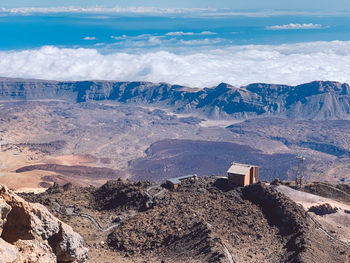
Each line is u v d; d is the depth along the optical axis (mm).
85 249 62906
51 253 54625
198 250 114062
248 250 117562
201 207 144375
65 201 156500
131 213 147750
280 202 144625
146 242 125438
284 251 118688
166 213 139750
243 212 141625
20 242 51844
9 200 52969
